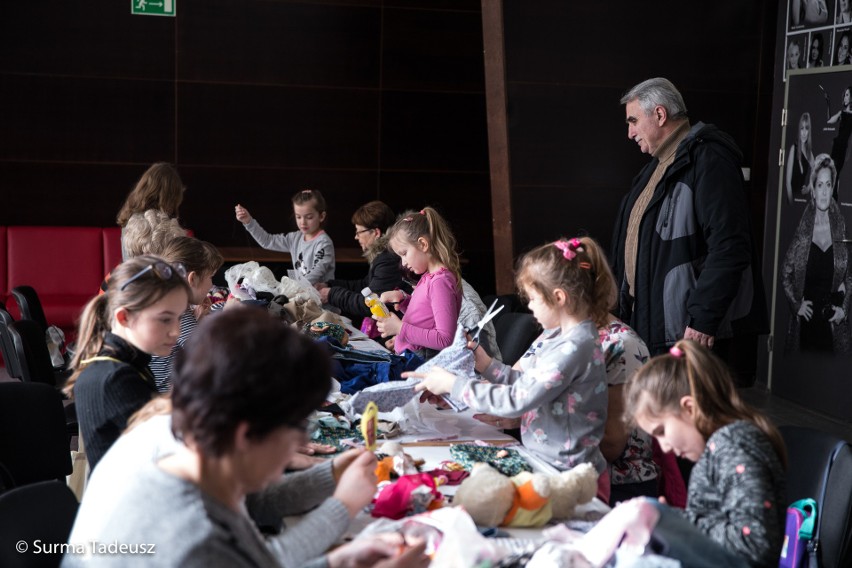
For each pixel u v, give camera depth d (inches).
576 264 82.4
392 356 113.7
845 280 189.2
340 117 266.1
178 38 253.1
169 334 74.7
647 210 135.8
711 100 210.5
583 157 195.8
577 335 82.1
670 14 200.8
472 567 54.9
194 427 39.1
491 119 196.2
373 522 67.0
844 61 188.1
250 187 263.0
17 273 240.8
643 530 55.7
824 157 194.2
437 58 269.3
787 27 205.0
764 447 59.8
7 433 92.4
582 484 68.6
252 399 38.4
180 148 257.4
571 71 193.5
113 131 253.1
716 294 126.8
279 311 142.4
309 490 66.4
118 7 248.8
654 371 64.2
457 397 84.7
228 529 40.9
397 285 162.4
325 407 95.7
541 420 83.0
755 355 221.0
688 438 63.6
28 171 249.8
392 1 264.2
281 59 260.1
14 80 245.9
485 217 278.8
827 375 196.5
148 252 122.6
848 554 80.4
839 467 81.1
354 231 271.9
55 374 160.1
